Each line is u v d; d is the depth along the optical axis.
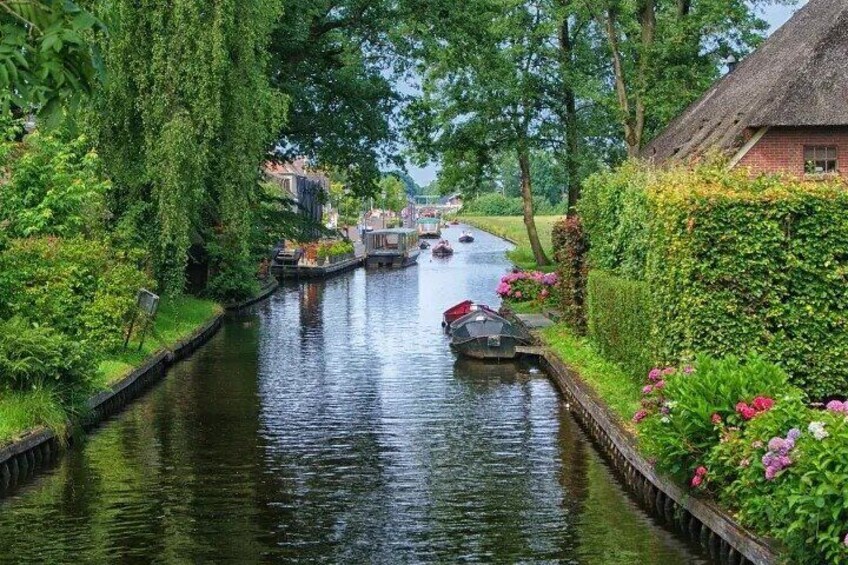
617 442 15.96
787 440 9.98
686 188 15.69
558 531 12.67
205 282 43.31
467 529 12.80
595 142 53.66
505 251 94.56
